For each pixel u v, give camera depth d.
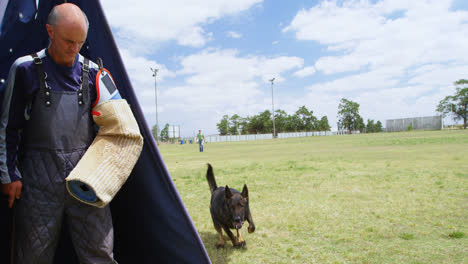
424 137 31.06
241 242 3.85
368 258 3.29
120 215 2.35
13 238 1.80
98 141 1.77
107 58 2.10
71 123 1.73
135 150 1.80
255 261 3.37
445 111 96.75
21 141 1.79
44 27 2.29
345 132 122.44
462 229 4.04
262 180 8.39
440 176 7.73
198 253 2.00
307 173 9.23
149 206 2.15
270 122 112.88
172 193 1.98
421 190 6.31
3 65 2.16
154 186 2.06
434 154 13.10
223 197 3.88
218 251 3.73
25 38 2.21
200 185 8.08
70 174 1.64
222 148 30.27
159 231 2.17
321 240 3.90
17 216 1.73
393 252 3.42
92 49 2.25
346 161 11.95
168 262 2.18
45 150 1.70
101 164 1.67
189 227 1.98
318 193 6.46
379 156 13.34
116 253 2.43
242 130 118.50
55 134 1.69
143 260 2.32
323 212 5.05
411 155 13.13
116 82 2.06
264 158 15.38
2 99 1.75
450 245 3.53
